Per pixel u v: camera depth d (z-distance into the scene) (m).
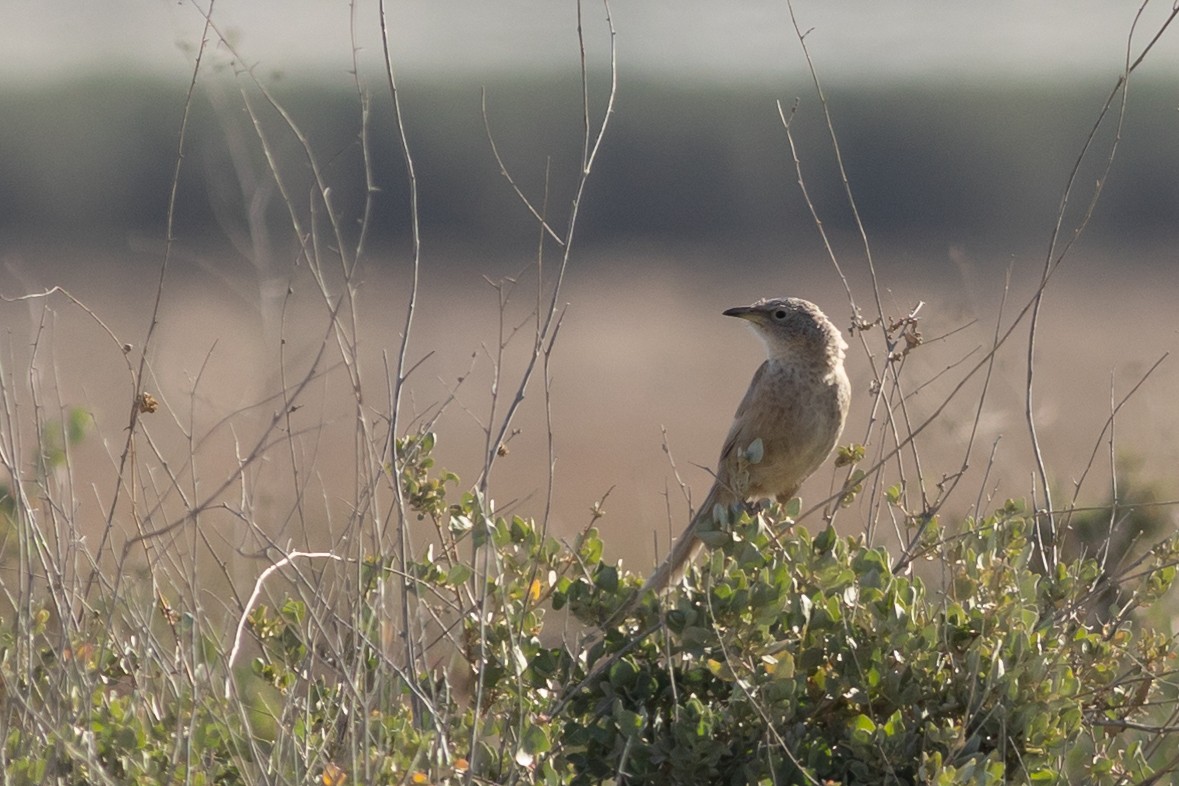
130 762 7.73
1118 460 12.36
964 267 22.67
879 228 50.16
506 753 8.19
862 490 10.25
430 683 8.36
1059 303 36.56
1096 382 22.25
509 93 49.34
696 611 8.28
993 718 8.07
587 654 8.77
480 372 26.17
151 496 10.84
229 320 22.33
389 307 38.66
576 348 37.53
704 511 12.77
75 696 7.99
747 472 10.59
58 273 40.00
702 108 53.38
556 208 49.31
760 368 12.49
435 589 9.15
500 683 8.66
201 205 44.75
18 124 45.38
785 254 49.78
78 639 8.28
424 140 48.44
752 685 8.12
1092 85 50.69
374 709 8.26
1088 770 8.43
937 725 8.25
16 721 8.05
